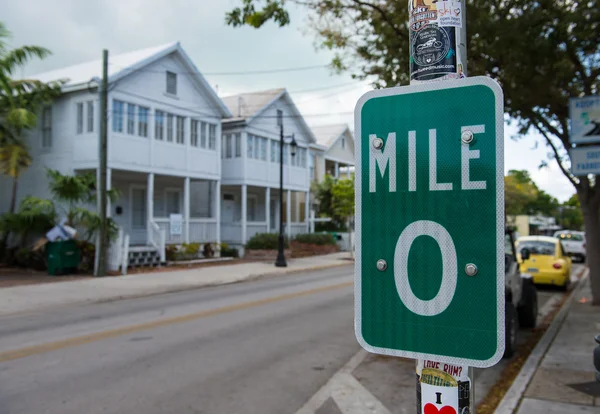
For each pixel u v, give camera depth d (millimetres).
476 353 1853
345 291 15273
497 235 1832
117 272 18750
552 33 9203
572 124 8383
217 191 25641
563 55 9781
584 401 5539
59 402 5699
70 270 18438
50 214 19578
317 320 10602
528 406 5398
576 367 6867
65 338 8844
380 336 2020
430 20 2135
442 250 1913
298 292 15062
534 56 9195
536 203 59031
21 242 20016
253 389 6258
